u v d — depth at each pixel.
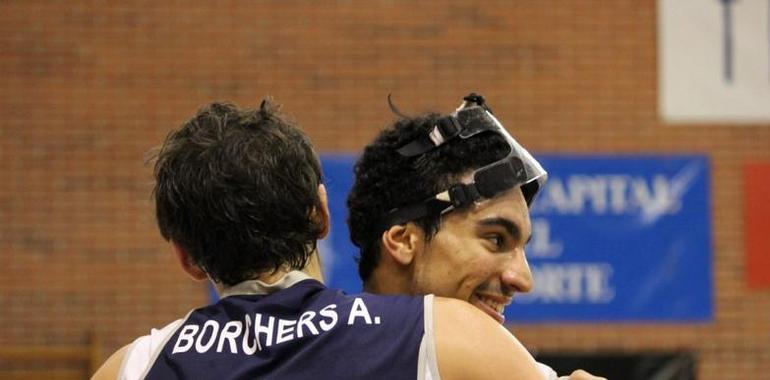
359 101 13.84
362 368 2.76
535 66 14.01
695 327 13.79
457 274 3.22
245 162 2.95
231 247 2.97
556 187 13.84
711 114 14.02
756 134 14.02
